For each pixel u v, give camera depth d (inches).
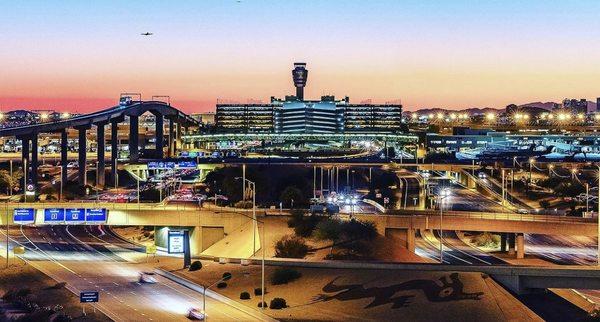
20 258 7234.3
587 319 4943.4
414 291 5349.4
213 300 5467.5
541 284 5428.2
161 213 7672.2
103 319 4879.4
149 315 4995.1
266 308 5196.9
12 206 7559.1
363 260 6673.2
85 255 7559.1
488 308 5054.1
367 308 5132.9
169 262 7022.6
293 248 6756.9
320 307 5182.1
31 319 4884.4
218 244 7706.7
